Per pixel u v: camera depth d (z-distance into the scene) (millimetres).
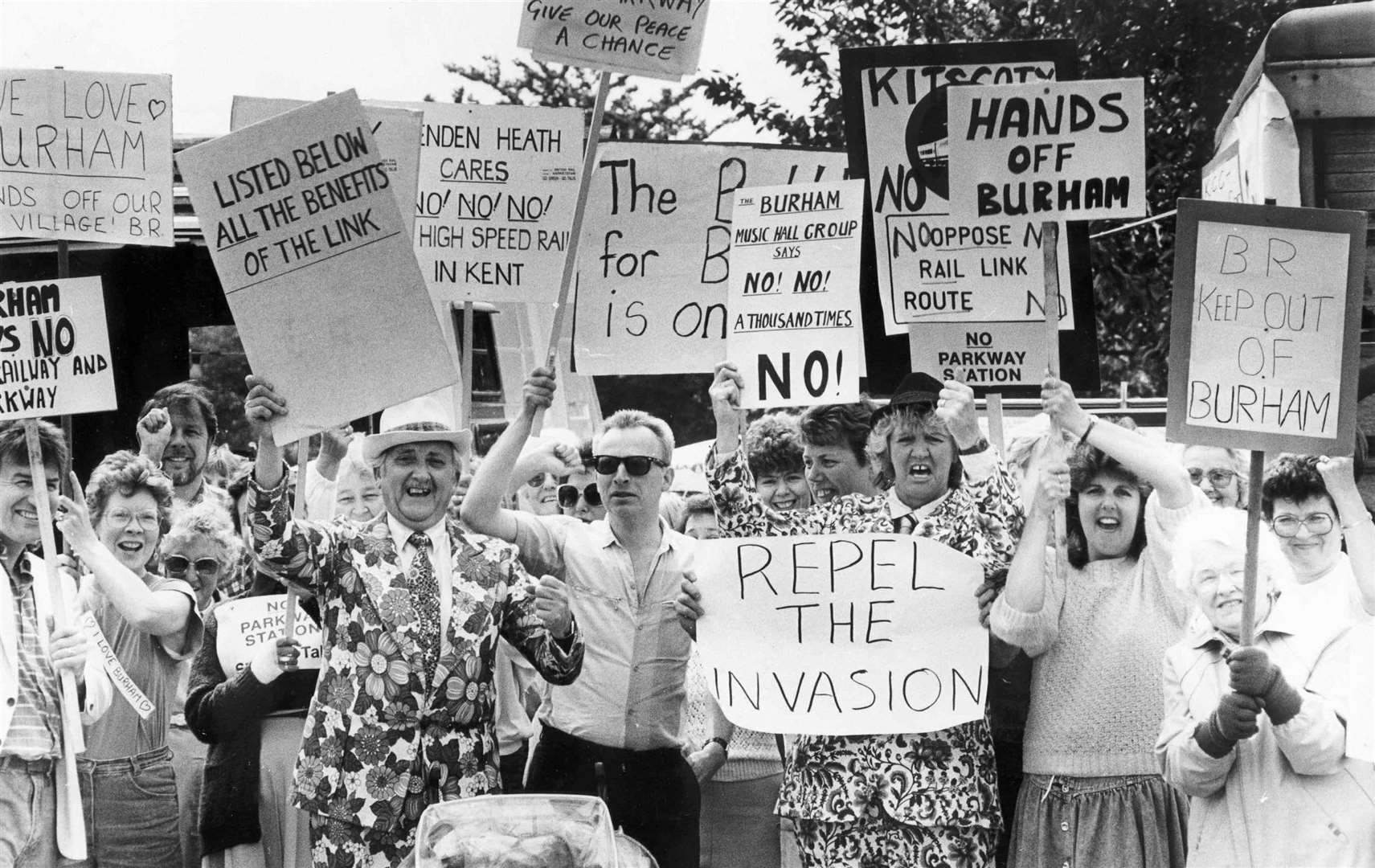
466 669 5148
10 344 5715
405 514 5250
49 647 5598
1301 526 5176
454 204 6562
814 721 5375
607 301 6418
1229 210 4980
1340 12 6551
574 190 6562
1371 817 4758
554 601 5191
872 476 6012
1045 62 5859
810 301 5793
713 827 6074
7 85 5797
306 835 5719
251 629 5680
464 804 4410
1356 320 4961
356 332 5477
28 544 5855
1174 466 5324
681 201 6430
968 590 5363
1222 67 11336
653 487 5793
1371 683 4805
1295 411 4945
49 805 5539
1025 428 6188
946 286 5980
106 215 5836
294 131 5438
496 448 5777
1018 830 5324
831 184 5785
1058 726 5281
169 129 5855
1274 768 4867
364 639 5105
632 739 5711
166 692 5910
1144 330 13219
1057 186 5430
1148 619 5289
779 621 5480
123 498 5949
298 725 5762
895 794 5246
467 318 6609
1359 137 6555
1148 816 5191
